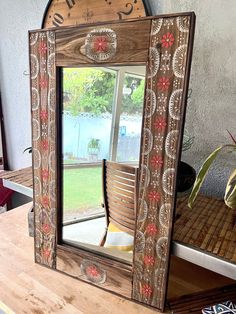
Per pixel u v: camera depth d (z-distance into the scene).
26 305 0.68
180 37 0.52
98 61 0.62
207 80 0.87
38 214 0.82
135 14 0.91
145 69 0.57
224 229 0.70
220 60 0.84
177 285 0.77
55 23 1.10
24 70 1.37
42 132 0.75
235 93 0.84
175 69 0.53
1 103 1.54
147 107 0.58
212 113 0.89
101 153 0.70
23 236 1.01
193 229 0.70
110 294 0.73
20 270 0.81
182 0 0.86
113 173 0.69
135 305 0.69
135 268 0.68
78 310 0.67
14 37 1.36
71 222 0.78
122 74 0.61
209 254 0.59
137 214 0.65
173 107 0.55
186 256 0.62
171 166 0.58
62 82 0.69
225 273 0.58
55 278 0.79
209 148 0.91
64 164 0.75
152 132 0.59
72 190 0.76
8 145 1.58
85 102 0.68
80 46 0.63
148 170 0.61
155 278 0.66
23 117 1.45
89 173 0.73
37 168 0.78
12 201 1.62
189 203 0.70
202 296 0.72
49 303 0.69
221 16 0.81
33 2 1.22
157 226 0.63
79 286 0.76
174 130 0.56
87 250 0.76
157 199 0.61
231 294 0.73
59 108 0.70
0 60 1.48
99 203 0.74
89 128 0.70
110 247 0.73
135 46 0.57
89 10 1.00
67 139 0.73
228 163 0.89
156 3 0.91
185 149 0.92
